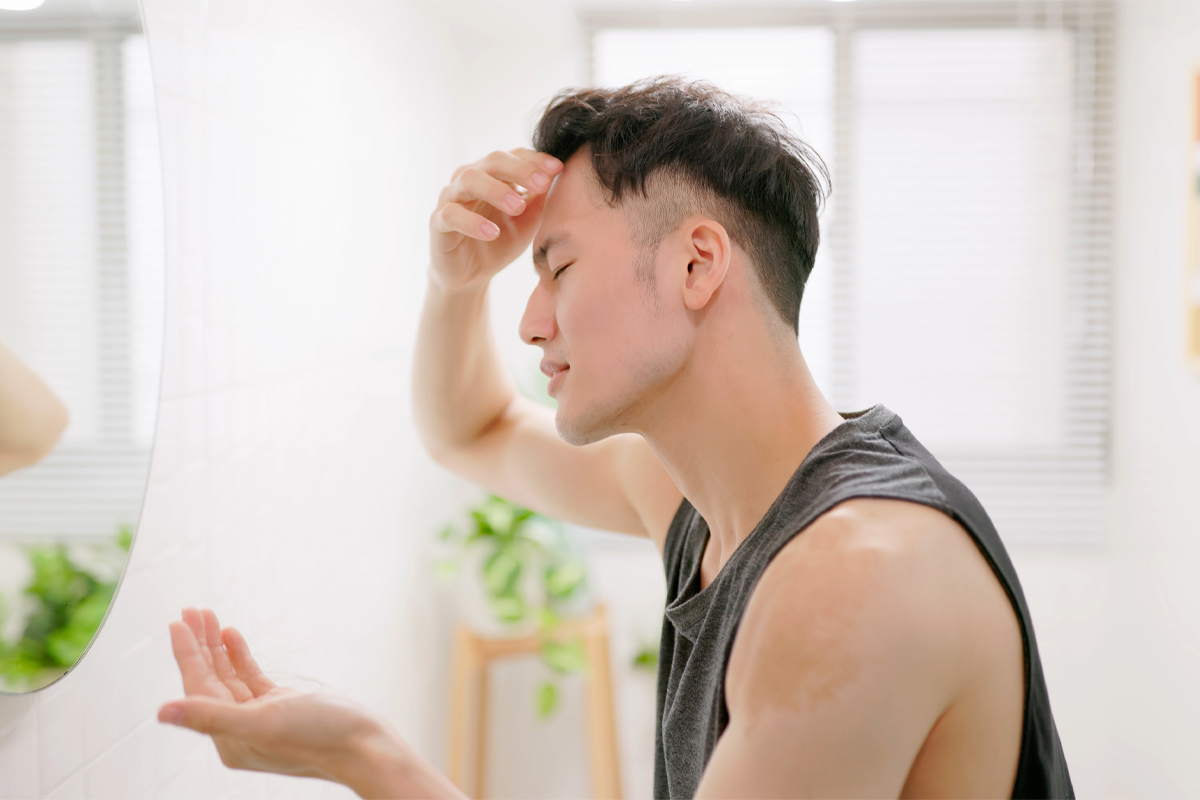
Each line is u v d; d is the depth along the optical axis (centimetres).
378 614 159
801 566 52
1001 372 228
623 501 96
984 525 58
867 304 229
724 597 64
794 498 61
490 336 96
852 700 48
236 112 100
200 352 91
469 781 201
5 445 59
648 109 67
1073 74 224
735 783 49
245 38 102
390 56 164
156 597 83
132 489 74
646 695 235
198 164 90
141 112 74
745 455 65
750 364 65
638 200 65
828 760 48
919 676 49
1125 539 217
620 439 97
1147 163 205
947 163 226
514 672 237
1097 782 229
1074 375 228
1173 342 191
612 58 230
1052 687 230
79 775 72
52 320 63
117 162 71
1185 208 185
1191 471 183
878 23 226
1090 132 224
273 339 111
